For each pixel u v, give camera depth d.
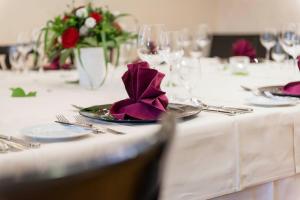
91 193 0.57
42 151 0.97
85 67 2.05
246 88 1.89
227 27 6.39
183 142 1.16
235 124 1.27
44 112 1.49
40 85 2.24
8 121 1.35
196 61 1.78
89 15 2.04
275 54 2.81
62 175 0.54
